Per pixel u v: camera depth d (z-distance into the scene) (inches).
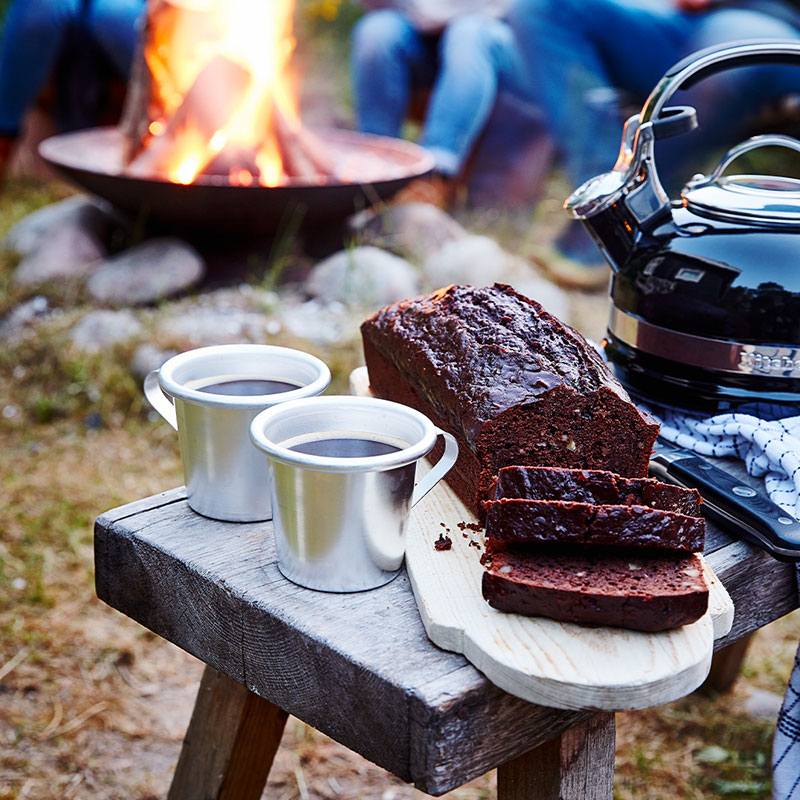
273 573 40.8
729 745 78.6
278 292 136.9
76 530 100.0
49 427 119.7
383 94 179.3
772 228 50.4
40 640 85.7
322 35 246.2
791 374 50.2
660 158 163.2
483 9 178.1
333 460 36.2
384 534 38.5
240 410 40.9
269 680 39.6
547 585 35.8
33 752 74.7
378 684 34.8
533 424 42.8
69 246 141.9
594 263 159.0
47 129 196.7
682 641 35.5
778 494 47.2
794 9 164.2
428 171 139.6
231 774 55.7
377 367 55.1
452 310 49.4
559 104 168.1
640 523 37.0
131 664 84.7
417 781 34.6
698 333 50.9
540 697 33.8
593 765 40.9
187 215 130.4
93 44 179.6
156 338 125.1
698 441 52.4
